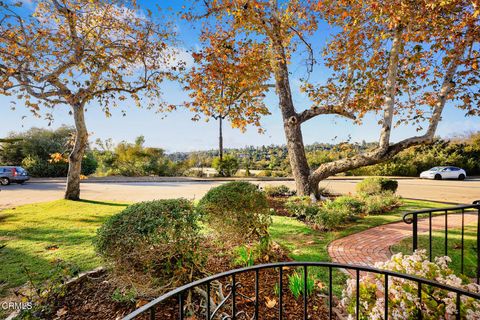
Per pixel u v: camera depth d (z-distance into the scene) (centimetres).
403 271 194
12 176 1619
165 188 1474
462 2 620
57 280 271
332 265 147
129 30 824
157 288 255
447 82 737
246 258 340
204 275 288
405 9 609
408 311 172
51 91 796
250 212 373
